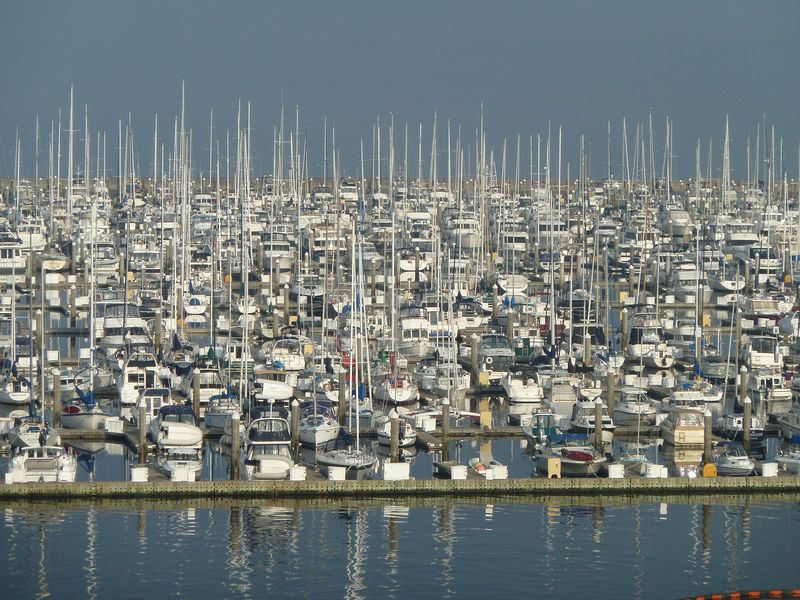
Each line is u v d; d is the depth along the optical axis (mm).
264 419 175500
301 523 148500
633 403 196375
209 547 140125
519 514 152875
